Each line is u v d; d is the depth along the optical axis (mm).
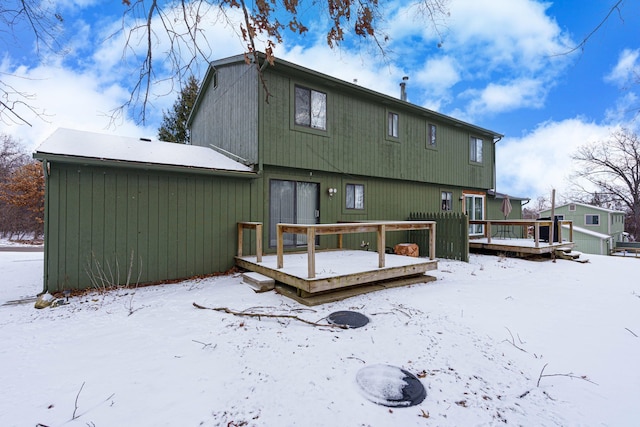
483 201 13984
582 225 25984
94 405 2166
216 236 6695
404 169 10383
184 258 6262
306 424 1989
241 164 7469
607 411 2184
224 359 2818
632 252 22797
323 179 8516
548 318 3988
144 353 2949
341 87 8516
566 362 2869
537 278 6477
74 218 5180
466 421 2049
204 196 6539
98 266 5367
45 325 3725
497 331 3537
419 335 3361
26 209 20172
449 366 2740
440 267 7539
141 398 2246
